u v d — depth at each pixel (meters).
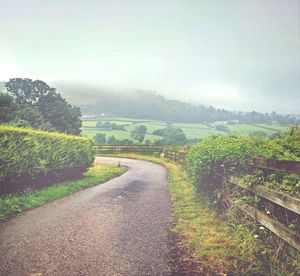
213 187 7.75
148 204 8.92
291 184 4.52
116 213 7.71
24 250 4.99
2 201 8.02
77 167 14.65
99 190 11.83
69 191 11.12
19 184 9.82
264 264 4.19
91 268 4.32
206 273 4.15
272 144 6.06
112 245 5.25
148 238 5.65
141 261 4.57
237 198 6.20
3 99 42.44
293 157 5.14
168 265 4.43
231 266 4.32
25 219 7.00
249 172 6.13
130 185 13.45
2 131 8.81
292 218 4.39
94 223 6.70
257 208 5.34
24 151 9.81
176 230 6.13
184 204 8.75
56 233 5.92
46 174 11.38
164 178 16.53
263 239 4.75
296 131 6.47
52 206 8.53
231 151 6.61
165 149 34.88
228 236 5.59
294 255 3.83
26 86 57.28
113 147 44.22
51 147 11.81
